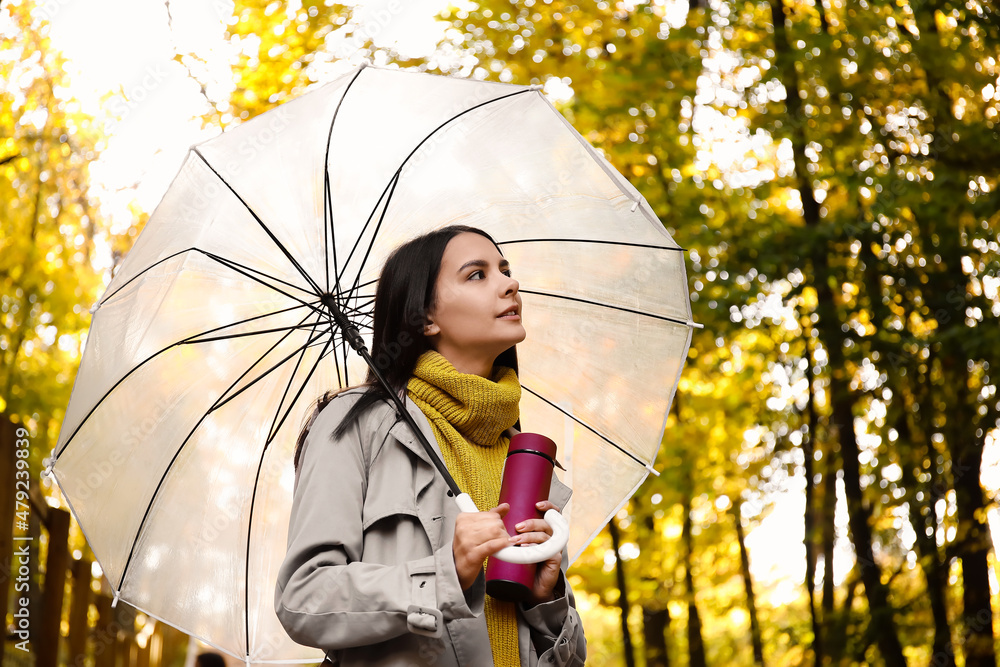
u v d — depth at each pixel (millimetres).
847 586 9773
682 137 9609
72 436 2164
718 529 11391
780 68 8617
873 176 8234
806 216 9344
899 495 8883
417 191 2434
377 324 2146
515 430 2316
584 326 2533
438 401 2004
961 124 8133
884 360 8594
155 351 2250
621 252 2508
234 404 2316
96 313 2182
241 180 2291
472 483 1941
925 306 8641
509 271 2375
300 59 7723
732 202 9602
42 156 8297
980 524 8469
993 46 8070
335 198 2359
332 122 2322
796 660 11016
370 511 1872
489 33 9234
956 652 8648
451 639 1757
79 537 8289
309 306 2344
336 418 1982
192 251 2264
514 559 1706
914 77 8531
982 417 8312
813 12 9359
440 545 1858
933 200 8031
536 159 2432
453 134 2404
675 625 13328
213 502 2281
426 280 2100
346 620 1715
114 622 8734
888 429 9023
